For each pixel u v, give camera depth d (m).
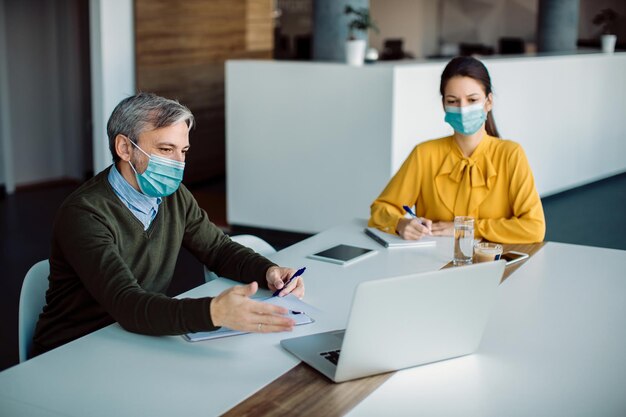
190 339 1.69
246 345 1.67
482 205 2.70
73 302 1.93
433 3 12.07
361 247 2.49
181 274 4.62
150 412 1.38
